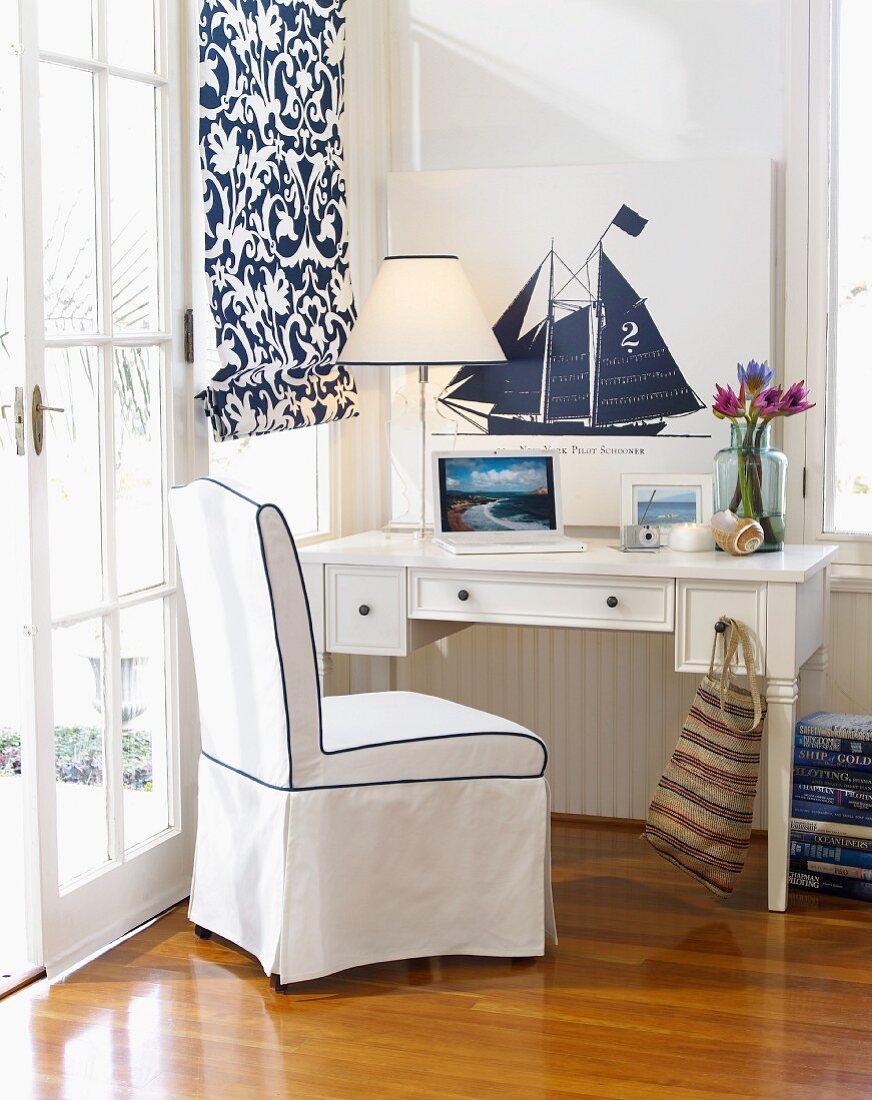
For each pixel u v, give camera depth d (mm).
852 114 3479
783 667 3016
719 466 3271
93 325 2848
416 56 3838
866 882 3178
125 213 2928
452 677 3928
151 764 3107
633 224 3615
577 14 3674
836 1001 2619
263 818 2688
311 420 3525
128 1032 2502
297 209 3439
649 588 3076
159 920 3070
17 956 2818
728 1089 2277
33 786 2680
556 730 3846
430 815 2727
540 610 3156
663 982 2711
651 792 3773
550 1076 2326
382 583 3262
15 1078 2332
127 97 2918
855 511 3561
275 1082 2316
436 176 3766
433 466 3402
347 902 2680
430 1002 2621
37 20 2580
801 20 3463
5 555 4113
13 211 2590
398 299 3410
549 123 3729
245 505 2557
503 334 3750
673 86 3609
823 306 3518
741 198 3525
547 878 2838
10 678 4230
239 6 3156
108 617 2910
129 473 2980
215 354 3152
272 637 2572
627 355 3652
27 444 2605
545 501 3408
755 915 3086
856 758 3164
